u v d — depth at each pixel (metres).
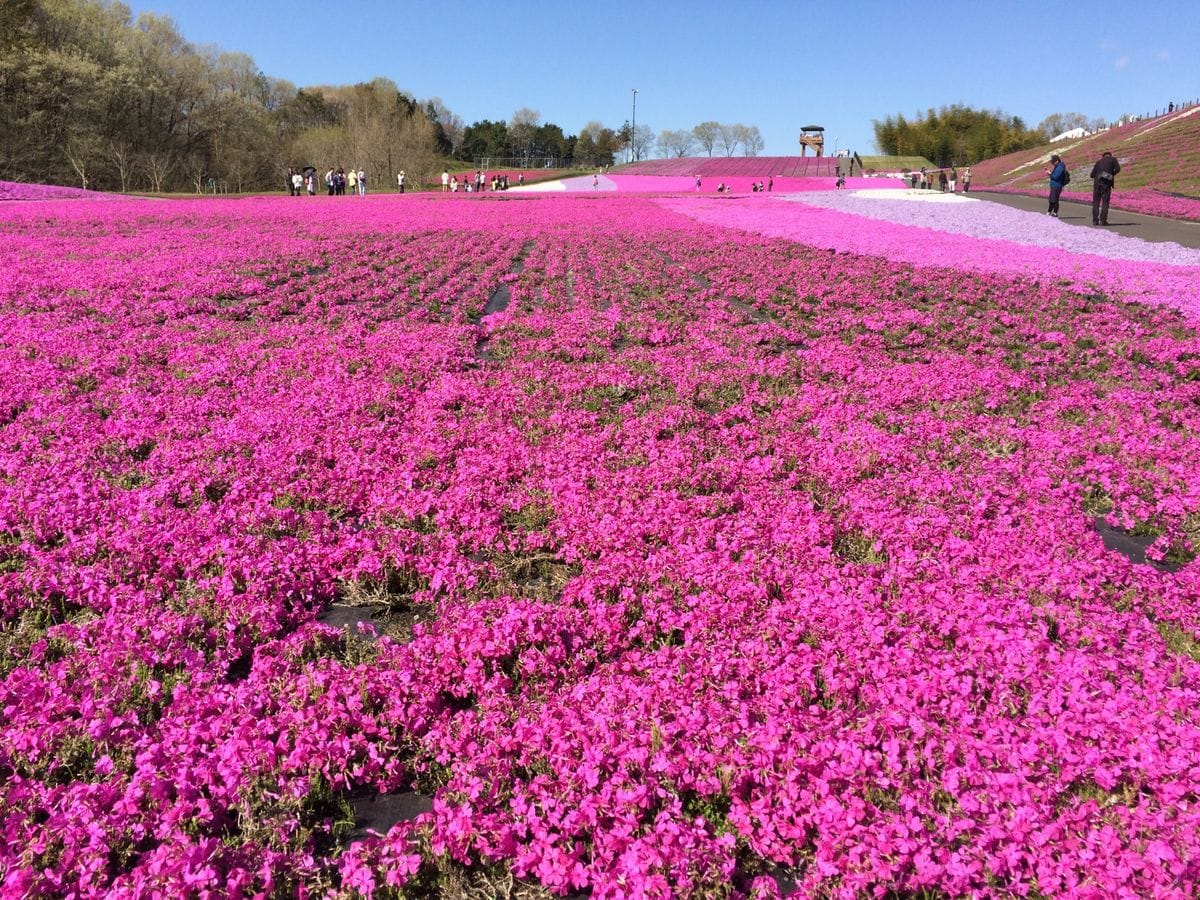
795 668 5.23
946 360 13.27
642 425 9.90
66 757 4.54
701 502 7.80
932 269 21.97
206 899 3.54
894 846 3.82
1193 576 6.74
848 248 25.95
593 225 33.91
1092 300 18.38
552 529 7.34
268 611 5.91
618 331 15.19
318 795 4.49
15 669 5.17
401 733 4.92
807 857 4.07
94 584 6.04
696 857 3.84
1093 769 4.38
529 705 4.98
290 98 127.25
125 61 75.81
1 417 9.59
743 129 174.25
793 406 10.97
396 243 26.86
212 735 4.62
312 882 3.91
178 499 7.78
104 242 25.48
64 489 7.51
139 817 4.05
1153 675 5.25
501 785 4.40
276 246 25.28
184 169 84.62
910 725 4.66
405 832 3.99
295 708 4.90
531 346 13.88
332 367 11.97
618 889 3.66
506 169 123.19
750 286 19.70
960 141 127.56
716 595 6.09
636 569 6.47
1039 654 5.39
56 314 14.80
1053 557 6.84
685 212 40.47
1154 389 12.21
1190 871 3.65
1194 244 25.45
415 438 9.35
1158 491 8.39
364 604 6.47
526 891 3.96
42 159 67.81
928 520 7.44
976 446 9.64
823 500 8.02
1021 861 3.87
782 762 4.36
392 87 133.75
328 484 8.17
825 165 99.00
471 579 6.45
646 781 4.30
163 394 10.67
